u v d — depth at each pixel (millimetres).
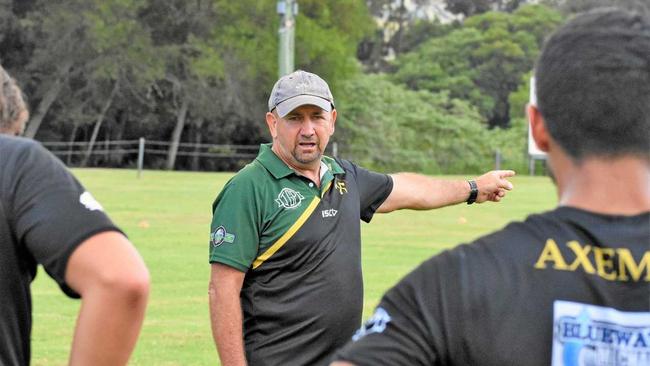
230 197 5043
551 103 2236
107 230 2551
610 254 2215
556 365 2168
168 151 50750
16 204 2566
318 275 5023
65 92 49469
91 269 2479
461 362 2205
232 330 4945
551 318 2188
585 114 2193
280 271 5023
